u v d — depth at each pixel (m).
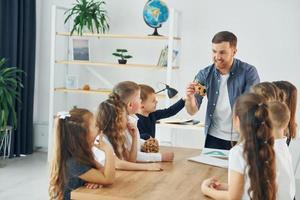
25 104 5.82
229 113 3.04
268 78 5.16
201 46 5.38
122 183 2.17
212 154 2.84
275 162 1.93
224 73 3.04
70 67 5.94
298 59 5.04
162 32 5.49
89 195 2.00
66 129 2.19
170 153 2.68
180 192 2.05
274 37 5.10
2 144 5.62
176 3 5.40
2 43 5.53
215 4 5.28
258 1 5.12
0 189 4.40
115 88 2.65
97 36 5.36
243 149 1.92
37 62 6.12
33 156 5.83
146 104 3.00
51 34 5.48
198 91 3.00
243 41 5.21
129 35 5.13
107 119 2.47
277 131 2.12
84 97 5.95
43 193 4.31
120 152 2.48
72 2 5.87
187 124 4.68
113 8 5.65
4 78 5.22
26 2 5.70
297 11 5.01
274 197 1.90
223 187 2.09
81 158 2.17
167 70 4.97
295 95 2.66
